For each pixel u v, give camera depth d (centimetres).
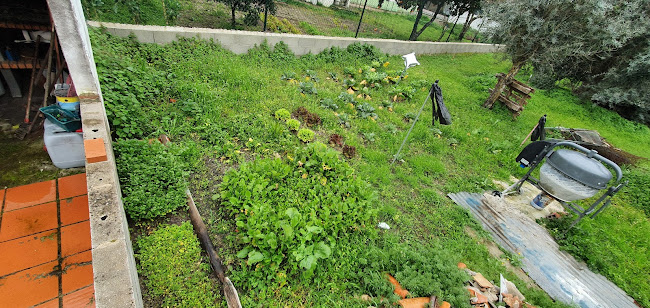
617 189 529
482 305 381
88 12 701
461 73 1445
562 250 566
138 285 289
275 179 479
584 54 909
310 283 375
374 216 485
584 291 489
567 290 484
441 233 514
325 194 483
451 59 1612
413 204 560
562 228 611
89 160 311
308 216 430
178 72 662
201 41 776
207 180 457
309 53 1030
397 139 737
